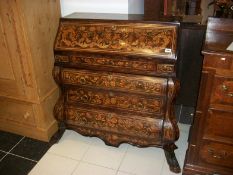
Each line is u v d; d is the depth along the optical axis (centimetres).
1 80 206
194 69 220
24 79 197
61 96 199
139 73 167
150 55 158
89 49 171
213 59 139
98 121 190
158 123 174
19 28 177
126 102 179
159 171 186
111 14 197
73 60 180
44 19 193
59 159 200
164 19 169
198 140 165
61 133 213
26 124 221
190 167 176
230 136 157
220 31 164
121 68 169
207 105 153
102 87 180
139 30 164
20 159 201
